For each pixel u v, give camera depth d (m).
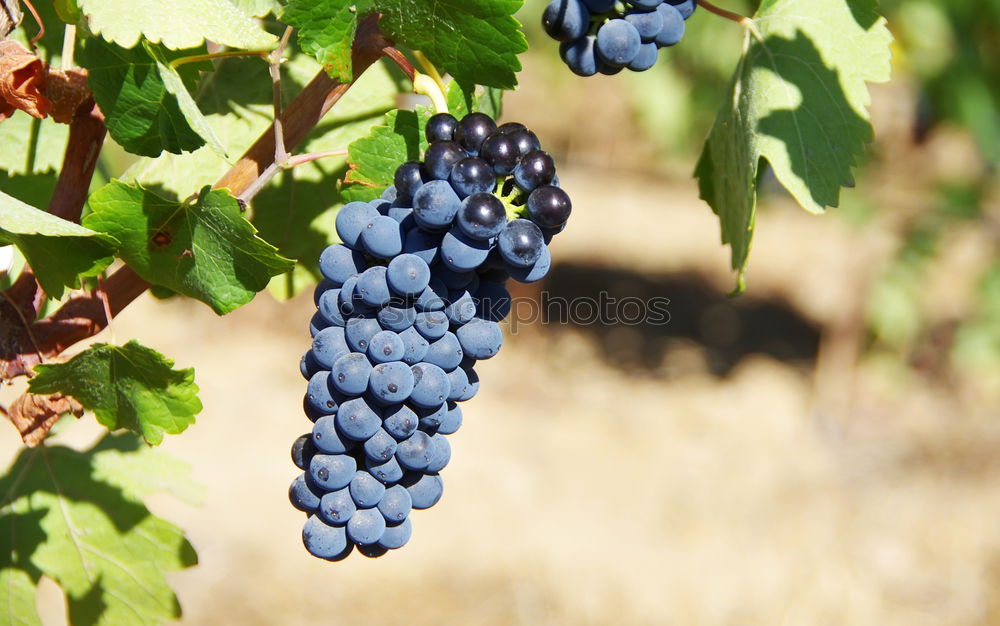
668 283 7.58
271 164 1.00
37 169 1.10
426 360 0.97
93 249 0.98
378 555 0.99
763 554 4.00
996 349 5.21
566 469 4.67
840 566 3.93
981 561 4.04
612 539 4.06
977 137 4.03
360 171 1.00
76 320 1.01
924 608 3.69
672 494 4.47
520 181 0.95
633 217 8.70
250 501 4.12
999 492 4.62
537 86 6.15
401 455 0.97
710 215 9.09
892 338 5.26
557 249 7.88
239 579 3.58
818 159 1.05
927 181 4.95
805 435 5.23
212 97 1.11
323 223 1.11
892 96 4.85
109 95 0.98
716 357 6.45
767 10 1.07
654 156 6.36
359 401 0.96
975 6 3.84
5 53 0.98
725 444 5.05
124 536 1.15
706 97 4.75
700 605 3.65
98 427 4.07
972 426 5.24
